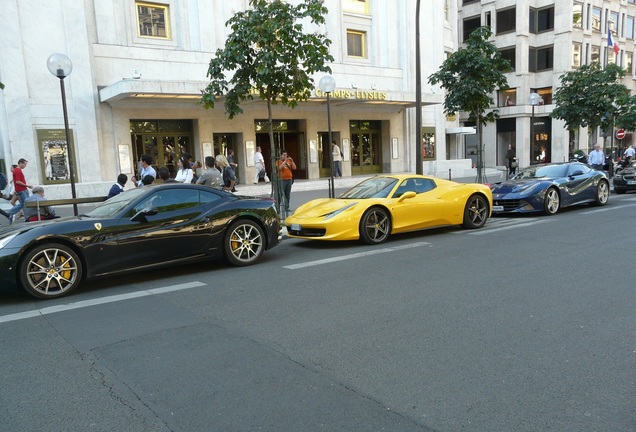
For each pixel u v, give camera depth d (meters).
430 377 3.51
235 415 3.06
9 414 3.16
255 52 10.71
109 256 6.27
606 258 7.14
